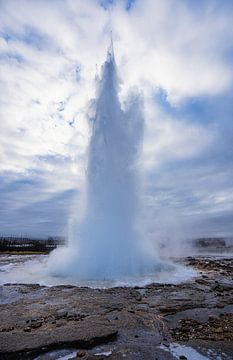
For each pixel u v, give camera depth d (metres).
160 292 10.88
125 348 5.52
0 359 5.01
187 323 7.18
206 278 14.42
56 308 8.55
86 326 6.61
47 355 5.17
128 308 8.56
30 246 50.53
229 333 6.42
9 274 15.84
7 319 7.46
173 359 5.05
